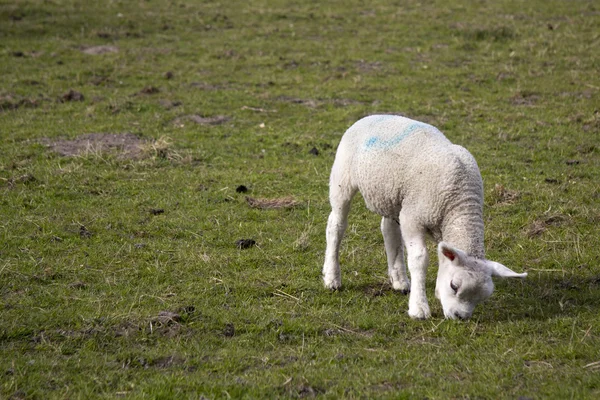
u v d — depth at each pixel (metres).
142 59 17.23
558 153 11.59
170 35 19.56
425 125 7.23
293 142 12.27
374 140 7.13
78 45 18.28
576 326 6.61
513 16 21.03
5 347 6.31
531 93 14.58
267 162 11.50
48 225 8.98
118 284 7.61
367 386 5.64
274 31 19.94
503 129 12.72
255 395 5.51
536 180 10.55
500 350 6.24
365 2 23.61
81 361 6.06
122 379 5.79
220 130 12.89
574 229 8.95
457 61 17.00
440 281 6.73
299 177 10.92
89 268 7.97
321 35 19.67
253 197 10.21
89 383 5.71
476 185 6.82
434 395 5.44
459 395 5.47
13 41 18.27
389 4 23.23
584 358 6.04
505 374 5.78
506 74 15.79
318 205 9.96
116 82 15.47
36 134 12.32
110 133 12.57
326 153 11.88
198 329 6.71
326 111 13.90
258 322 6.86
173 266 8.10
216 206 9.88
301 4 23.41
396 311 7.17
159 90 14.98
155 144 11.74
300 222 9.44
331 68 16.69
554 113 13.44
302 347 6.37
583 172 10.73
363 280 7.96
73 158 11.33
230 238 8.93
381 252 8.66
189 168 11.23
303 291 7.62
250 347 6.42
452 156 6.78
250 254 8.48
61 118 13.23
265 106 14.17
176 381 5.71
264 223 9.38
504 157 11.51
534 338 6.41
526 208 9.63
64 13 21.30
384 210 7.23
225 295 7.43
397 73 16.20
